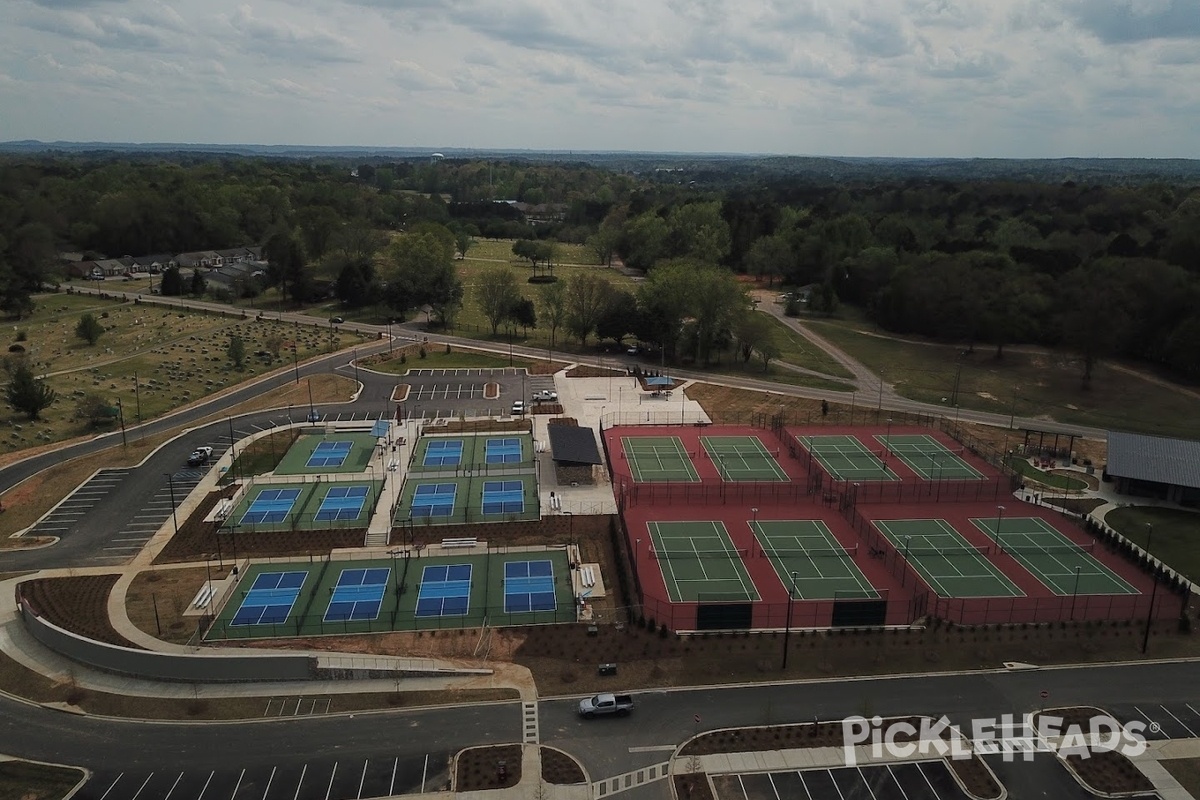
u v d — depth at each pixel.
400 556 73.06
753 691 54.78
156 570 69.75
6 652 59.03
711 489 87.56
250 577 69.12
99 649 56.88
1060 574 70.44
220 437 102.44
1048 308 149.62
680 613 63.72
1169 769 48.06
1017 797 45.91
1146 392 125.75
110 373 129.50
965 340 159.25
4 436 101.44
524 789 46.19
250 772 47.28
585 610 64.00
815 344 158.50
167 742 49.84
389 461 95.19
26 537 75.50
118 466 92.56
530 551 74.12
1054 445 102.50
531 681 55.69
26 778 46.81
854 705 53.47
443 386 125.75
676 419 111.88
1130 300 134.88
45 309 175.25
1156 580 65.44
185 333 156.50
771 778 47.19
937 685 55.53
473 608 64.88
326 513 81.12
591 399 119.94
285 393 121.44
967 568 71.44
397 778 46.91
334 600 65.69
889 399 122.88
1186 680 56.28
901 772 47.69
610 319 147.50
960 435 106.50
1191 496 84.50
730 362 143.38
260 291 192.62
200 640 59.53
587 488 87.81
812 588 67.69
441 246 184.25
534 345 153.38
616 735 50.59
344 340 154.00
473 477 90.81
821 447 101.56
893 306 169.38
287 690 54.94
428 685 55.34
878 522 80.44
